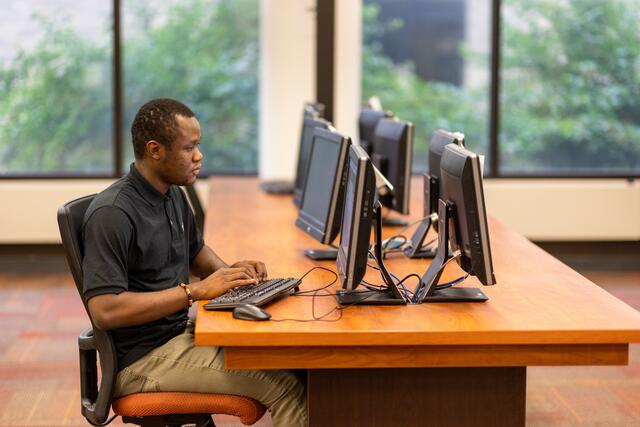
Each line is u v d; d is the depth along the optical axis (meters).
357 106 6.34
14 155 6.38
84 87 6.37
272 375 2.48
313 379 2.46
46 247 6.30
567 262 6.37
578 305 2.55
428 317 2.42
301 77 6.25
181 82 6.43
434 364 2.34
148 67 6.39
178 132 2.50
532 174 6.62
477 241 2.42
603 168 6.66
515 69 6.53
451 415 2.49
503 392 2.49
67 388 3.88
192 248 2.95
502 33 6.49
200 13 6.37
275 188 5.02
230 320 2.39
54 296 5.40
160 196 2.57
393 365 2.34
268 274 3.00
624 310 2.49
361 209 2.44
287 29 6.18
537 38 6.50
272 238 3.66
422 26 6.50
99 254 2.38
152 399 2.47
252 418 2.51
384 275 2.58
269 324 2.35
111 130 6.43
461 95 6.57
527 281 2.86
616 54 6.53
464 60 6.54
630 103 6.59
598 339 2.31
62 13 6.28
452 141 2.94
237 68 6.45
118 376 2.48
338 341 2.29
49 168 6.43
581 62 6.54
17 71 6.31
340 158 2.96
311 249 3.38
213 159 6.54
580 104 6.59
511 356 2.34
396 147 3.71
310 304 2.56
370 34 6.50
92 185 6.28
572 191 6.39
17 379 3.98
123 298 2.37
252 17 6.40
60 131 6.39
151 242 2.52
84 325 4.80
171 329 2.57
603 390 3.92
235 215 4.24
